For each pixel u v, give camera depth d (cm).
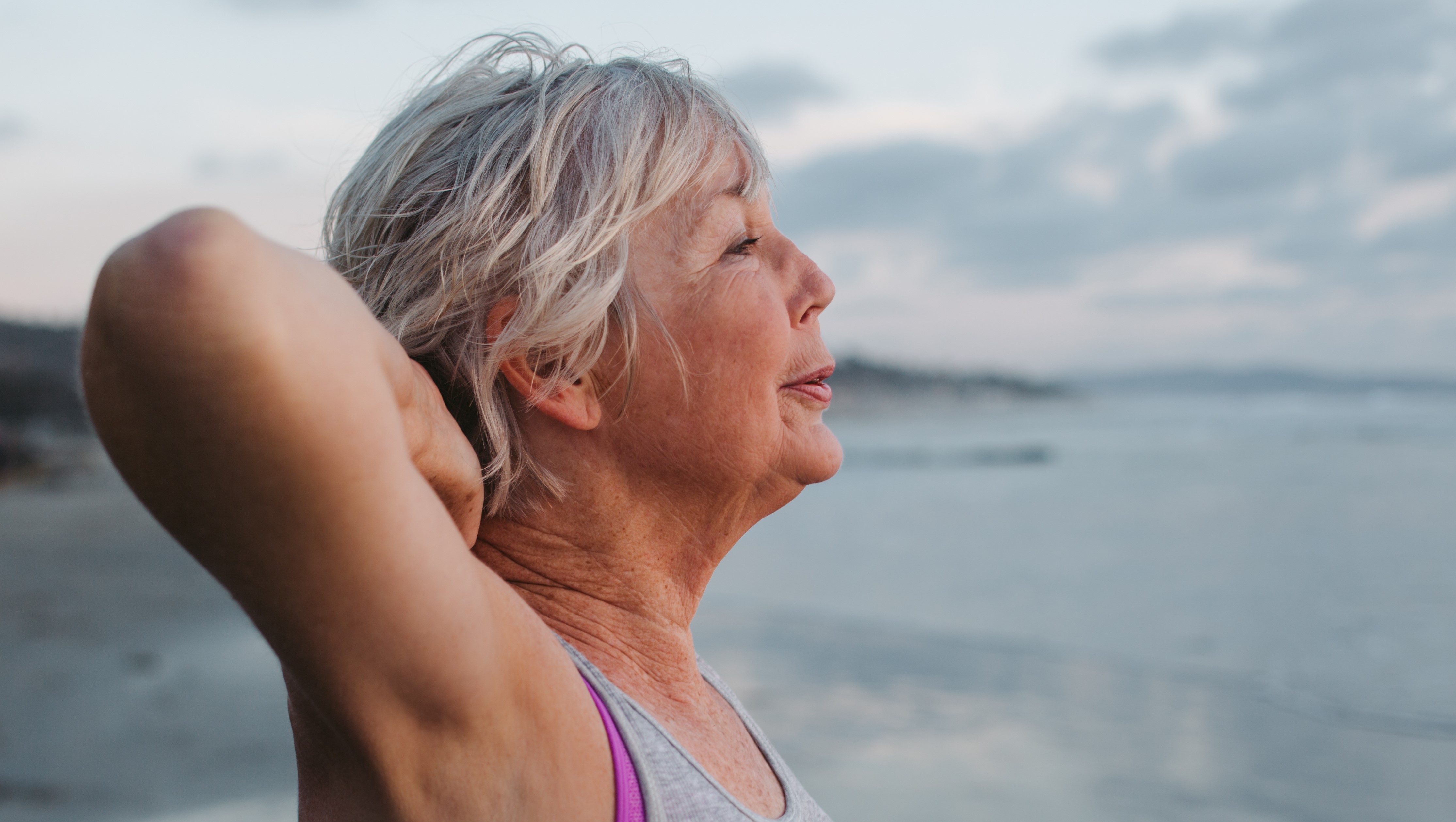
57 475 3447
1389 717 864
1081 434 6700
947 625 1288
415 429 83
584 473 111
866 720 841
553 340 102
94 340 55
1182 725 833
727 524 118
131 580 1578
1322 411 9644
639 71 114
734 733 121
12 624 1220
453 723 76
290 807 609
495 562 113
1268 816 632
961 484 3494
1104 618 1330
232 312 54
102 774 670
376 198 109
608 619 114
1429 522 2142
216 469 57
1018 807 645
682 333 108
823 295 120
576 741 86
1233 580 1590
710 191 112
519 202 104
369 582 65
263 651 1057
